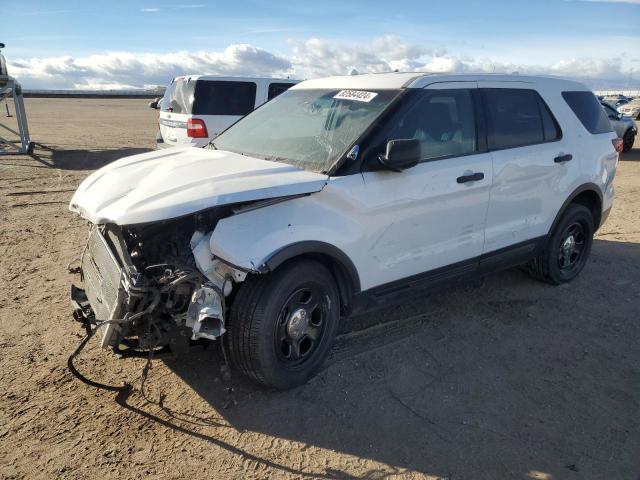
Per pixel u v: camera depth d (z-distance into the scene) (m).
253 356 3.25
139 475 2.75
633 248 6.79
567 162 5.00
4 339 4.05
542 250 5.14
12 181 10.52
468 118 4.28
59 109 38.88
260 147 4.19
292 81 11.00
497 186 4.38
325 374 3.71
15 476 2.72
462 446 3.04
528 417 3.31
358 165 3.57
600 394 3.57
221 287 3.12
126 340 3.24
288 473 2.81
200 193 2.99
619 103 32.53
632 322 4.66
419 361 3.92
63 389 3.45
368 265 3.68
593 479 2.81
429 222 3.97
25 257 5.92
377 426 3.19
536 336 4.35
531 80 4.94
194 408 3.31
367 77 4.44
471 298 5.07
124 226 3.15
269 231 3.15
